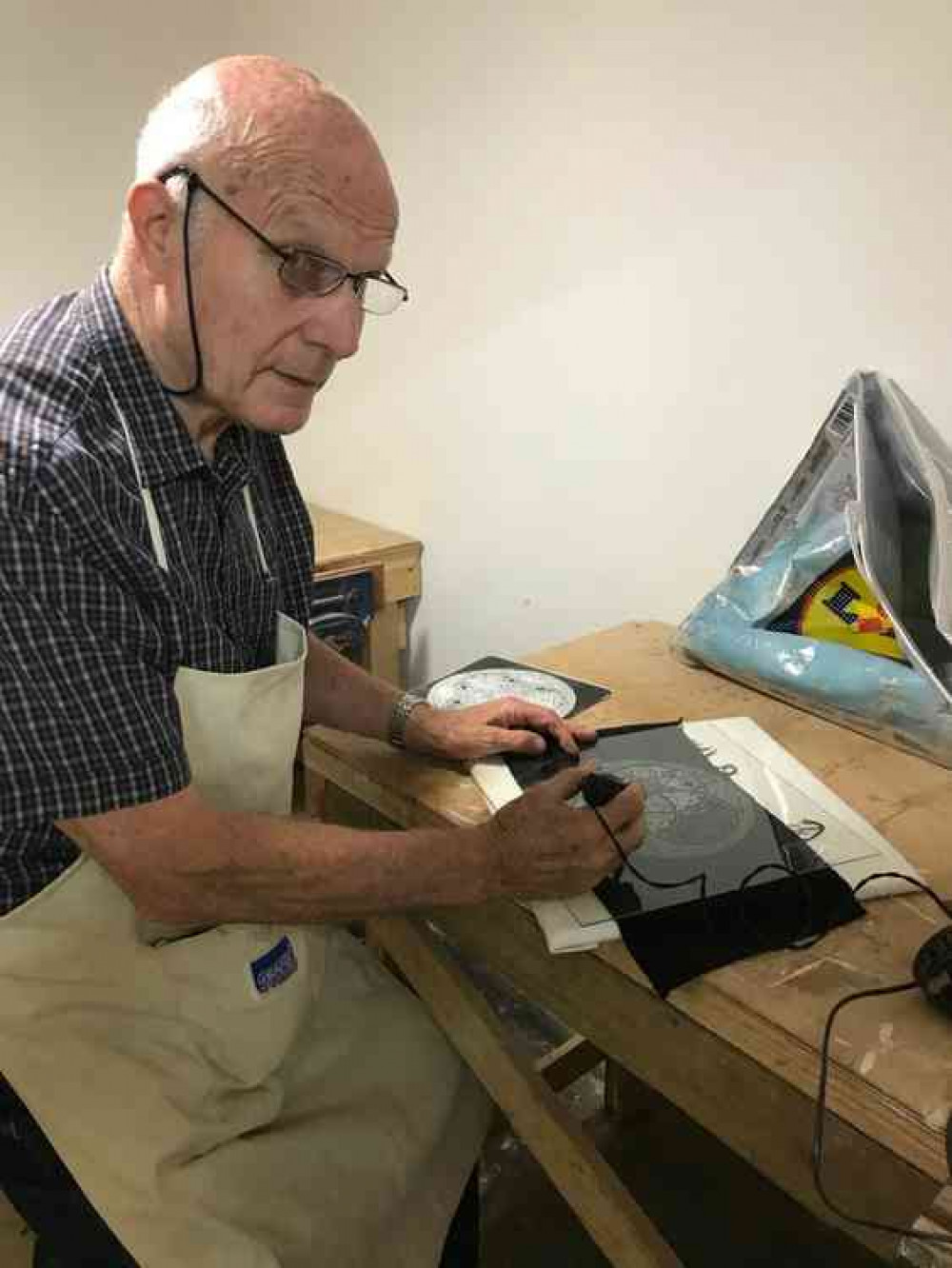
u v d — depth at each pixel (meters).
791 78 1.23
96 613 0.77
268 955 0.93
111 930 0.86
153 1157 0.85
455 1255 1.12
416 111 1.72
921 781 1.04
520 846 0.83
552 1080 1.40
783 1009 0.71
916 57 1.12
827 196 1.24
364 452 2.06
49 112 2.04
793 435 1.35
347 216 0.80
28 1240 0.88
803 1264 1.32
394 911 0.85
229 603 0.99
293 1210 0.90
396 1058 1.04
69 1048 0.87
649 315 1.47
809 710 1.19
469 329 1.75
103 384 0.84
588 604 1.71
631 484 1.58
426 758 1.10
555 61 1.48
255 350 0.84
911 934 0.79
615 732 1.12
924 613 1.02
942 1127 0.61
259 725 0.94
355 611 1.92
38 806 0.75
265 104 0.76
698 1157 1.48
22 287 2.13
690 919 0.80
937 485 1.04
